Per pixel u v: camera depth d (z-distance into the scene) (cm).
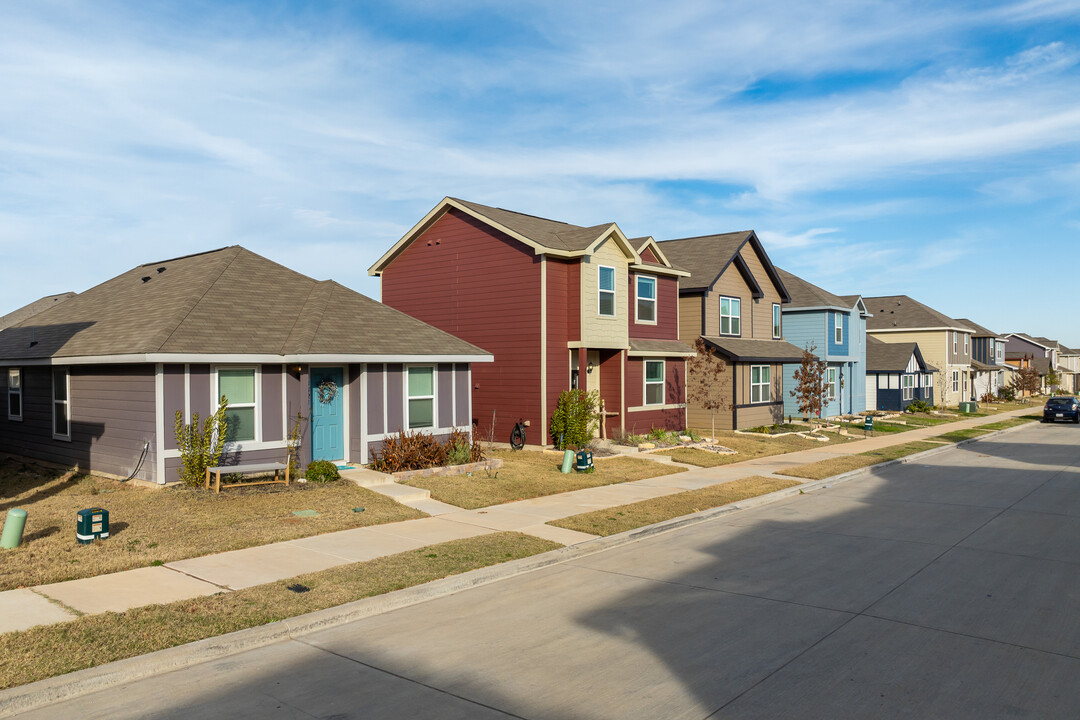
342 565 953
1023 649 700
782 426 3152
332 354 1580
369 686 610
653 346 2625
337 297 1886
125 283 2092
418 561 977
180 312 1552
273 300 1797
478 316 2373
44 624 714
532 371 2241
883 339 5331
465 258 2409
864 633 743
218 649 678
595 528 1213
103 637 682
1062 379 9006
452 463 1742
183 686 609
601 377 2491
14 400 1983
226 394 1515
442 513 1321
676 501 1479
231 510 1248
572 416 2169
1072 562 1042
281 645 706
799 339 3791
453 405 1916
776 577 959
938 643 716
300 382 1591
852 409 4109
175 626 716
